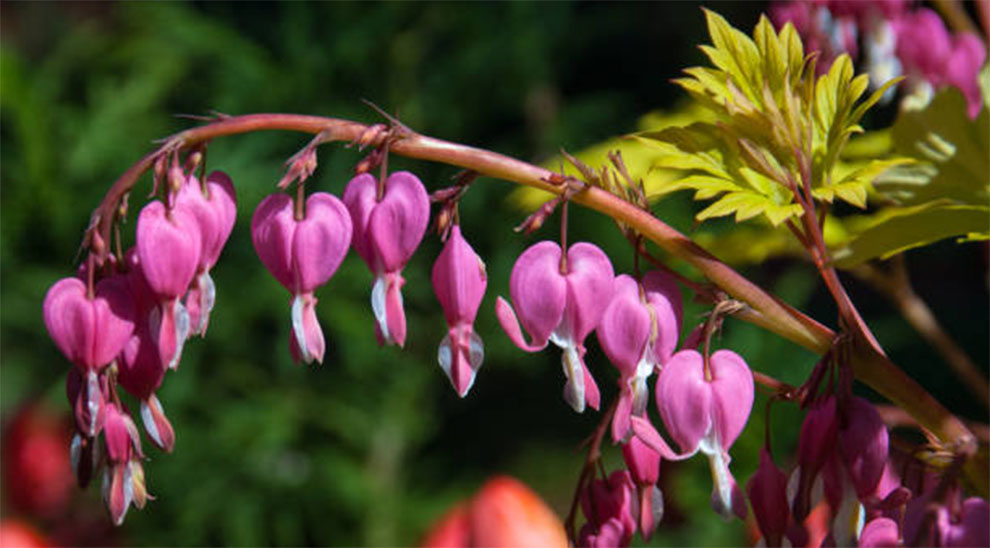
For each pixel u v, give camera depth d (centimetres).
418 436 183
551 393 234
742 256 93
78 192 172
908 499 68
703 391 68
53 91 182
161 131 178
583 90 287
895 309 272
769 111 72
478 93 185
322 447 178
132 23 186
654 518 71
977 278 300
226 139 173
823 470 68
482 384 232
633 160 91
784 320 70
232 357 175
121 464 69
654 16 288
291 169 69
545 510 75
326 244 69
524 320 69
